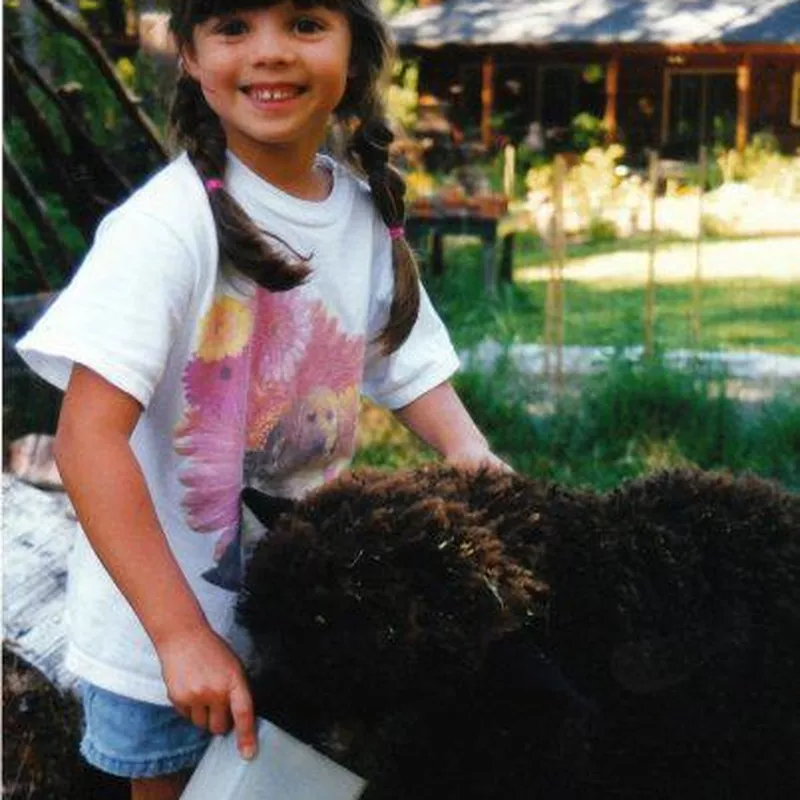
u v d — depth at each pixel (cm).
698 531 271
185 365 279
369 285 305
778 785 271
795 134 2919
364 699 245
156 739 290
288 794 247
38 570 443
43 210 816
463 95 3075
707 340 1205
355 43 298
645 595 264
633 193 2208
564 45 2959
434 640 241
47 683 413
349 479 266
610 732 266
